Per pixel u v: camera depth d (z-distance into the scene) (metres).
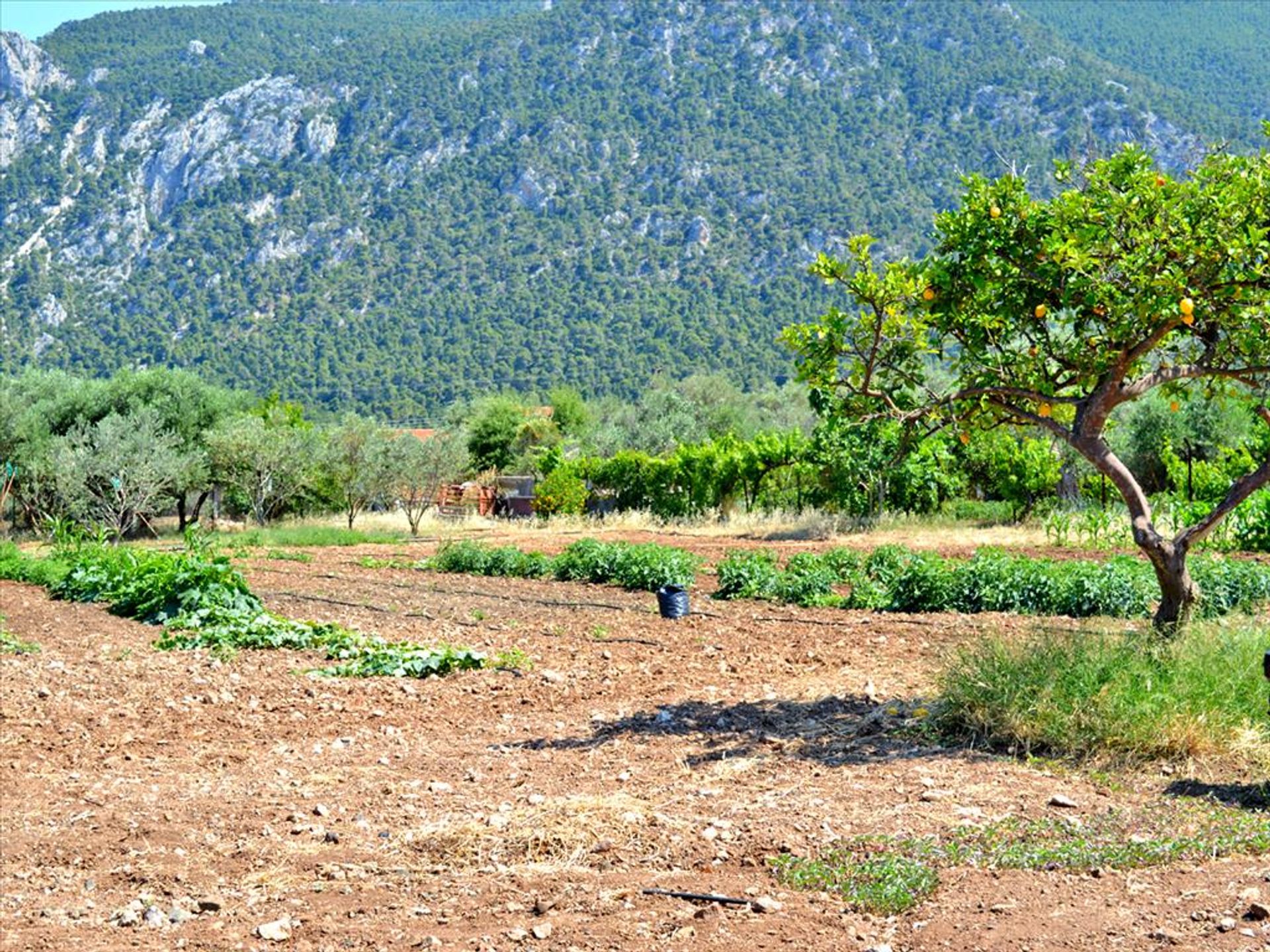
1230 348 7.21
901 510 24.80
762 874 4.89
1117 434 26.33
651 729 7.84
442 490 37.84
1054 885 4.57
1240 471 20.00
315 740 7.88
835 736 7.26
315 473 32.16
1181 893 4.43
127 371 36.41
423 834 5.59
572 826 5.52
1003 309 7.29
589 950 4.19
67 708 8.78
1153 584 12.01
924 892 4.57
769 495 28.52
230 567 13.82
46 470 29.11
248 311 121.31
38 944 4.49
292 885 5.03
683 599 13.31
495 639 11.94
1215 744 6.14
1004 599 12.67
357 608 14.49
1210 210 6.69
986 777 6.06
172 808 6.25
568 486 31.84
